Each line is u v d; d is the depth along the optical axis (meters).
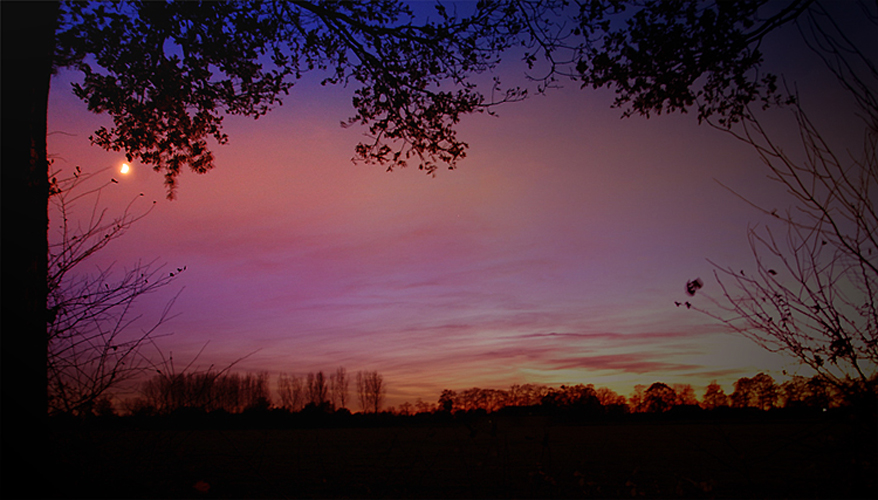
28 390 3.58
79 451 4.52
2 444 3.39
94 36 6.36
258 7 7.22
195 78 7.33
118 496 4.52
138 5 6.55
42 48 4.02
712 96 6.27
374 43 7.57
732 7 5.64
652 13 6.20
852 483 3.76
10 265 3.56
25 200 3.72
